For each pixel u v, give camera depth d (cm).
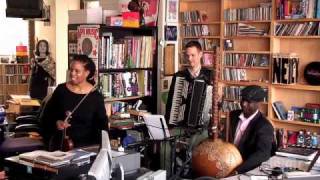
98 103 362
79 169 208
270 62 584
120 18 475
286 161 299
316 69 553
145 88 527
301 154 301
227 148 272
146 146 371
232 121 320
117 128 445
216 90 289
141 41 518
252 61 606
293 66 563
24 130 488
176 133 381
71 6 717
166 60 543
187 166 297
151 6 527
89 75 371
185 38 678
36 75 688
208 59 648
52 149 348
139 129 459
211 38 654
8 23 869
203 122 387
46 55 709
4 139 437
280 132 575
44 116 367
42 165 230
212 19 667
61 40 711
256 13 593
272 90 585
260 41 613
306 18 546
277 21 575
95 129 361
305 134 552
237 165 271
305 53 573
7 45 873
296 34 558
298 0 556
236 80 622
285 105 592
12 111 551
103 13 479
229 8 634
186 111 399
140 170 243
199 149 276
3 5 859
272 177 261
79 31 472
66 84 364
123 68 500
